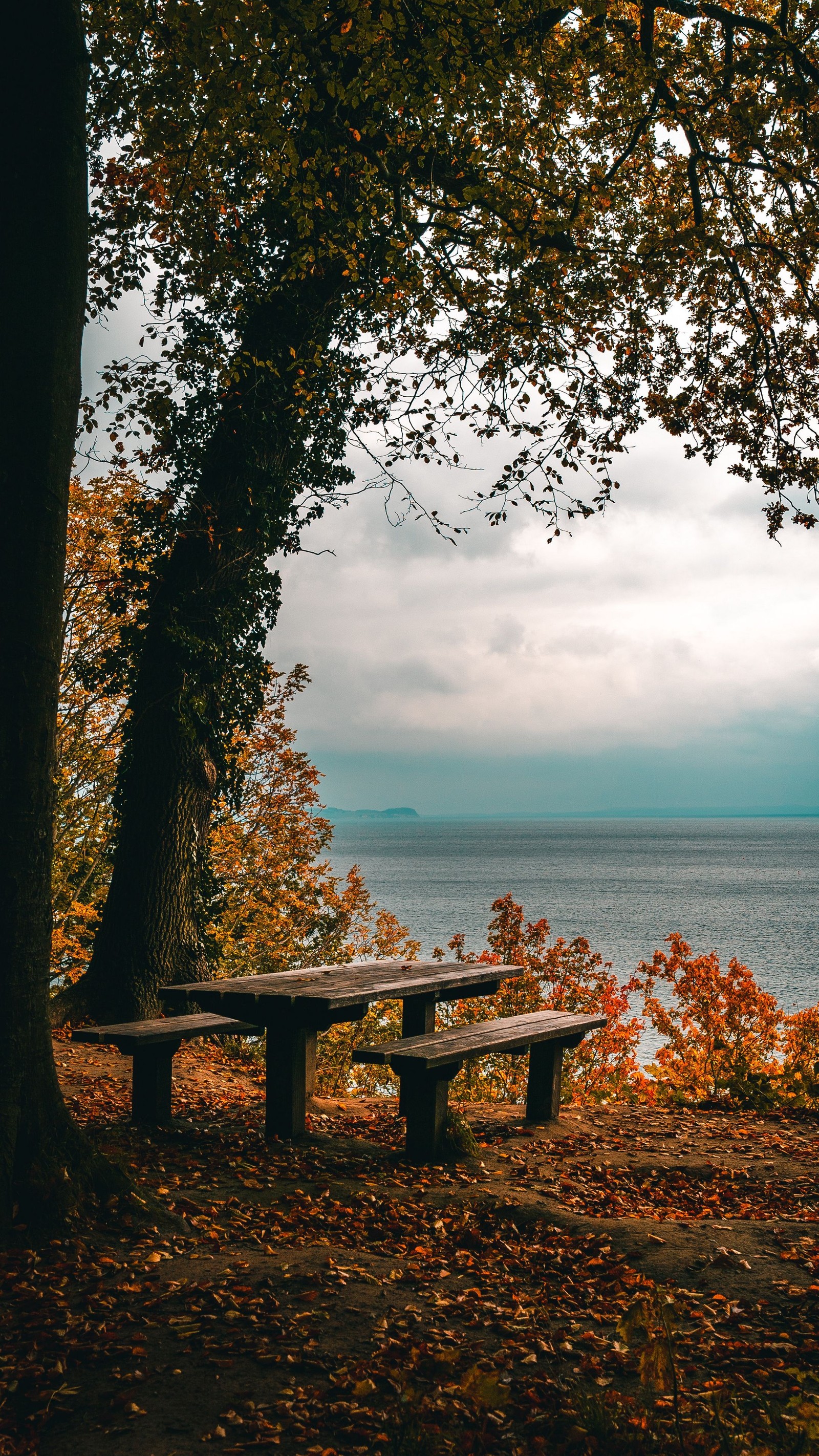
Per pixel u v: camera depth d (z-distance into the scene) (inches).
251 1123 286.8
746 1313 151.6
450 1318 149.3
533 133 407.5
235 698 490.3
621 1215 205.0
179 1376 125.4
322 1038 700.0
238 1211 196.5
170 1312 143.6
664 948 2017.7
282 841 809.5
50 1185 170.1
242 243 429.1
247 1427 113.6
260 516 467.2
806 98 341.7
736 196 438.3
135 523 468.8
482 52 341.7
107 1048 379.6
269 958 792.3
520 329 434.3
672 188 457.7
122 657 470.3
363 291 436.5
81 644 605.3
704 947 2079.2
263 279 452.4
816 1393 123.4
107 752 655.8
